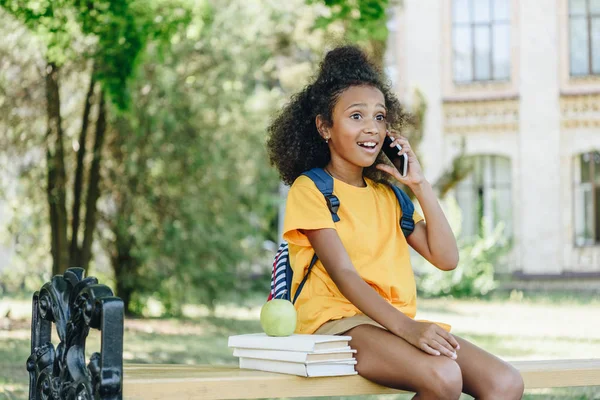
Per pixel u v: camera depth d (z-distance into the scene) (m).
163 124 12.34
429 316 12.90
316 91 3.10
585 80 20.36
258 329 10.94
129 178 12.45
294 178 3.29
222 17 13.16
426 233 3.11
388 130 3.21
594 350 8.15
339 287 2.74
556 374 2.77
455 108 20.95
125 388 2.34
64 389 2.52
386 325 2.62
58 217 11.52
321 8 15.93
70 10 9.07
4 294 15.61
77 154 11.84
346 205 2.94
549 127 20.47
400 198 3.14
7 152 11.81
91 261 13.11
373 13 8.35
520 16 20.73
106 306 2.28
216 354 7.83
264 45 14.70
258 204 13.83
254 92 14.68
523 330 10.47
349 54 3.12
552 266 20.31
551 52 20.53
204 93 12.89
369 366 2.57
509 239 19.78
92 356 2.32
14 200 12.31
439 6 21.05
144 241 12.55
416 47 21.16
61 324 2.67
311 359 2.49
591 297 17.48
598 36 20.47
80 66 11.62
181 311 13.15
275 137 3.32
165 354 7.71
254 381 2.47
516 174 20.64
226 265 13.01
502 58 20.94
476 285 17.66
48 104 11.34
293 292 2.96
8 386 5.66
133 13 8.56
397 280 2.93
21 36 11.30
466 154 20.83
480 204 20.62
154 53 11.83
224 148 13.02
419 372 2.48
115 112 9.72
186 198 12.72
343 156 3.02
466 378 2.62
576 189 20.53
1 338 8.96
